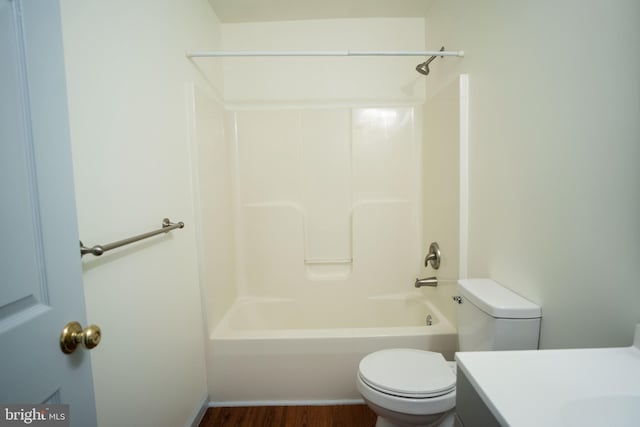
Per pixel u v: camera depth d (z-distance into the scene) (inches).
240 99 82.9
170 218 50.2
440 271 69.4
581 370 23.7
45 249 21.3
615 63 27.4
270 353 60.9
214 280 66.4
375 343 60.0
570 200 33.3
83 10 32.2
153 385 44.1
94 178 33.2
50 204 21.7
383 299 83.7
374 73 82.1
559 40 34.2
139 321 41.1
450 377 43.6
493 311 39.1
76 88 31.1
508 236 45.2
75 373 23.6
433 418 41.4
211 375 61.9
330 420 57.3
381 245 84.0
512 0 42.9
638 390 21.4
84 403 24.5
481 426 22.1
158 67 47.5
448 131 63.3
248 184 83.4
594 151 30.0
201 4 67.2
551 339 36.8
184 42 57.5
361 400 61.1
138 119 41.8
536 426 18.4
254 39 81.7
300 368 60.9
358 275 84.4
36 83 20.7
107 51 35.8
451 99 61.4
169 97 50.9
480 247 53.6
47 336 21.1
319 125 82.5
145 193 43.1
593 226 30.5
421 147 82.4
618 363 24.4
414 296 83.1
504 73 45.3
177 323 51.8
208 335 61.7
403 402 40.6
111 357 35.5
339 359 60.5
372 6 75.7
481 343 42.0
